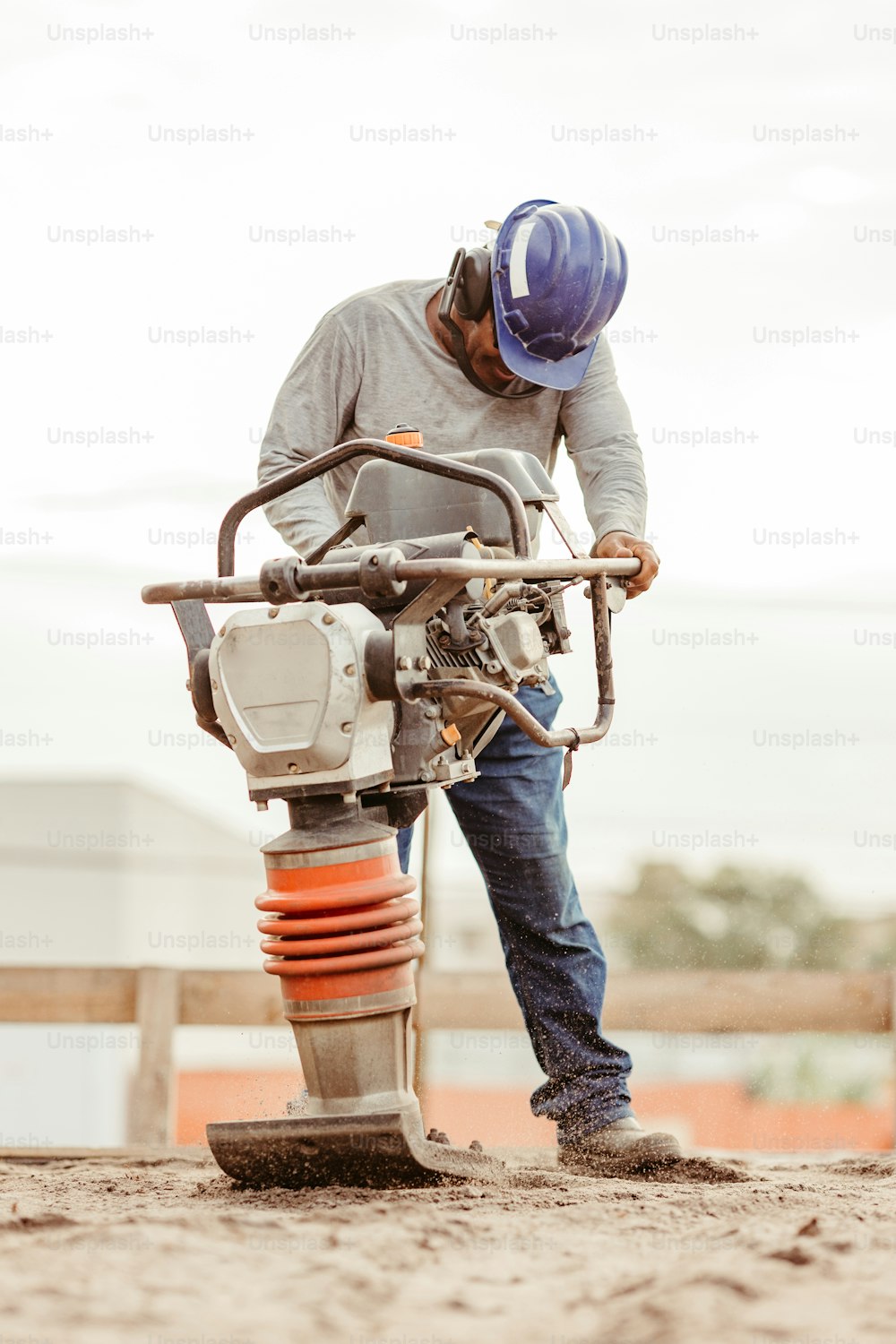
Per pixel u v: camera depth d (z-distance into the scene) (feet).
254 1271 9.10
